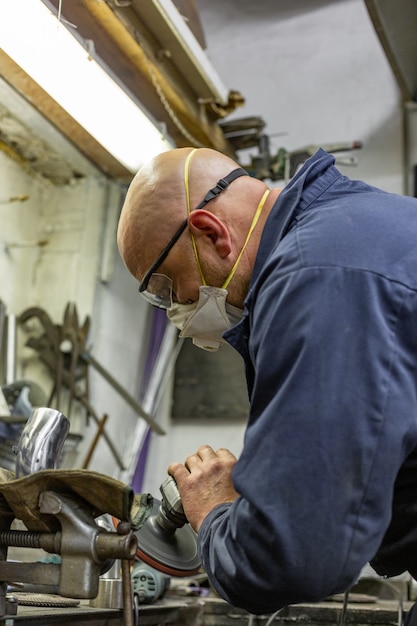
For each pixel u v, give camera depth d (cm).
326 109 343
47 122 276
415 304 93
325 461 87
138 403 304
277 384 93
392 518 102
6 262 302
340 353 90
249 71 360
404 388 91
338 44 352
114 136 256
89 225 317
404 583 216
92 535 99
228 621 174
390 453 88
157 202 117
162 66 254
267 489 88
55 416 116
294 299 93
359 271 93
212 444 322
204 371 329
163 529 129
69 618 114
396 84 336
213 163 119
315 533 86
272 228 109
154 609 145
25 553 248
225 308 120
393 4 264
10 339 281
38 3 198
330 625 168
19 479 100
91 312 306
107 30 234
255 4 369
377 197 108
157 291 123
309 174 112
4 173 299
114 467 305
